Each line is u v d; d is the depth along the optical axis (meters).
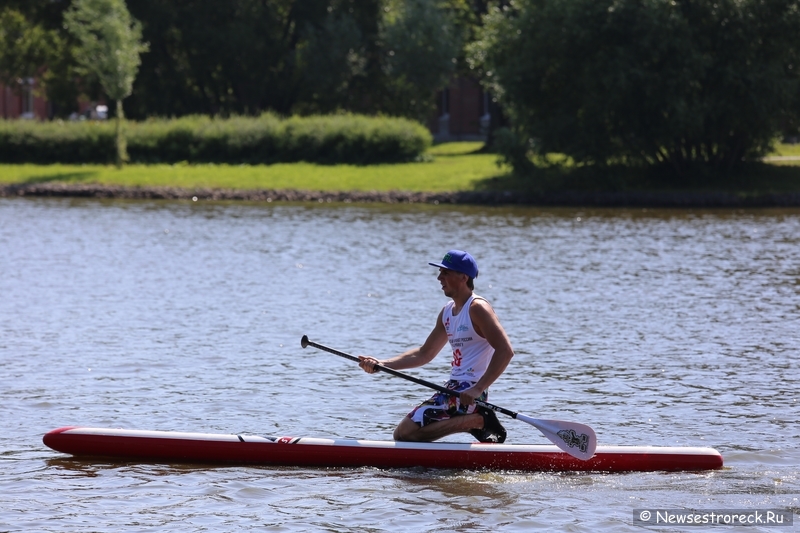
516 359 25.89
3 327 29.44
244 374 24.30
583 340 28.20
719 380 23.72
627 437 19.33
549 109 79.00
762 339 28.28
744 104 74.19
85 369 24.48
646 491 16.42
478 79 124.56
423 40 111.19
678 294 35.88
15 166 88.81
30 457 17.91
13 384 22.94
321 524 14.84
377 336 28.70
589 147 75.56
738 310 32.78
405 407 21.56
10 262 43.22
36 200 73.94
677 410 21.19
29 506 15.54
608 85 72.38
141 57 115.12
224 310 32.59
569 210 70.25
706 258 45.47
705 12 73.62
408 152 92.12
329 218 63.50
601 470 17.45
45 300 34.09
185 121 94.06
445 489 16.42
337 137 91.44
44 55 120.44
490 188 77.94
